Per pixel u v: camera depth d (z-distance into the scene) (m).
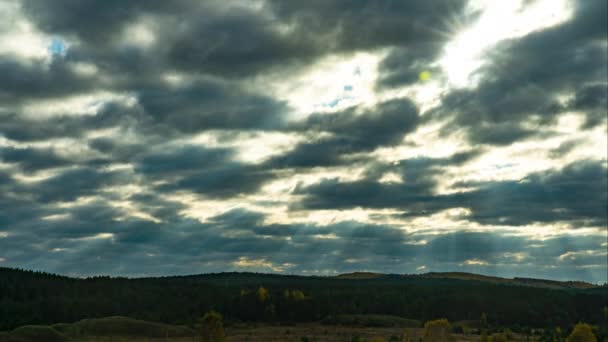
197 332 177.50
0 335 153.50
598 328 174.88
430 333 122.94
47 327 161.12
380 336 165.25
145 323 180.75
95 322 177.62
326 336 165.50
